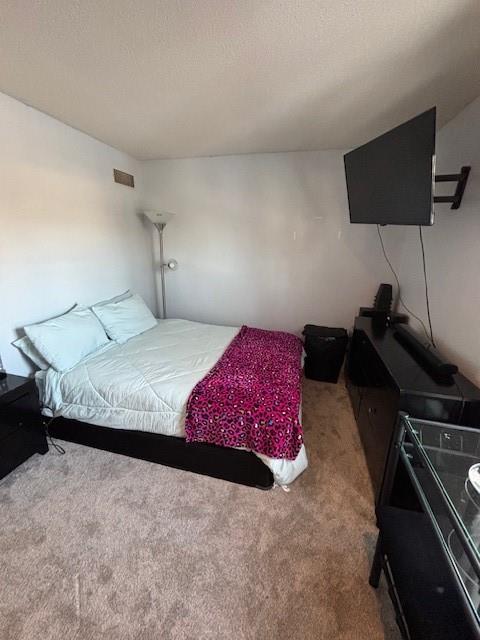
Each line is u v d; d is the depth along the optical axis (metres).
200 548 1.38
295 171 3.10
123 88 1.77
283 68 1.55
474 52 1.39
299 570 1.29
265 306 3.56
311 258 3.29
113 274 3.04
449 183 2.05
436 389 1.44
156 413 1.80
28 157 2.04
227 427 1.67
